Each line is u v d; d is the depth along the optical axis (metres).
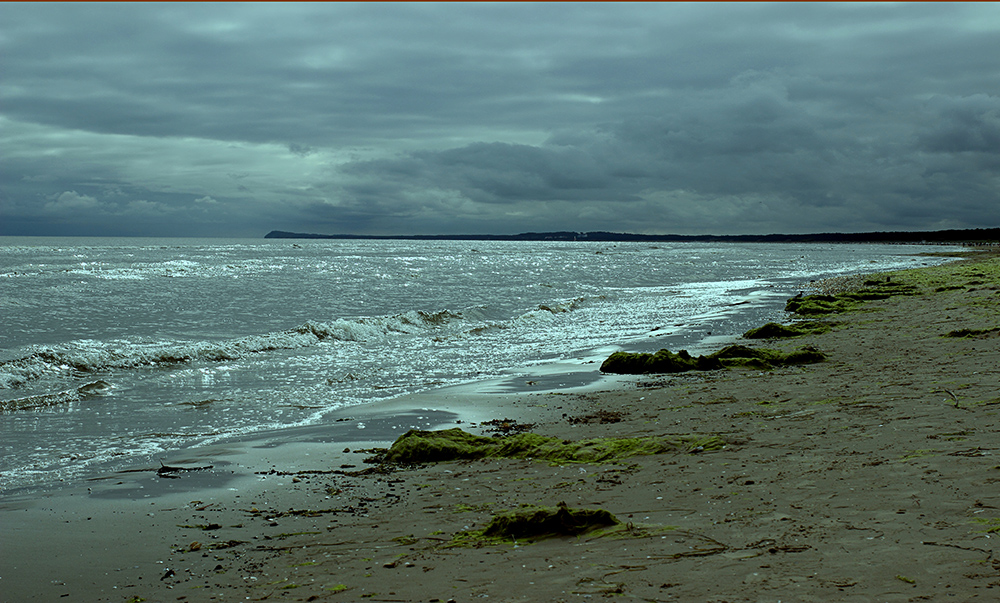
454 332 25.23
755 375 14.55
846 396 11.08
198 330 25.25
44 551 6.25
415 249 156.38
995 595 3.97
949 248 180.62
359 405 13.26
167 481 8.59
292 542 6.36
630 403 12.52
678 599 4.39
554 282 52.19
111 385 15.25
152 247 124.12
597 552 5.39
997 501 5.48
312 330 22.86
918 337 17.92
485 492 7.67
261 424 11.89
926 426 8.40
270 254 99.38
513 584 4.91
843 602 4.10
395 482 8.35
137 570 5.79
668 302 35.53
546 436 9.74
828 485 6.50
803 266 79.81
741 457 7.97
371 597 4.89
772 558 4.91
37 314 28.30
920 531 5.07
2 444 10.57
